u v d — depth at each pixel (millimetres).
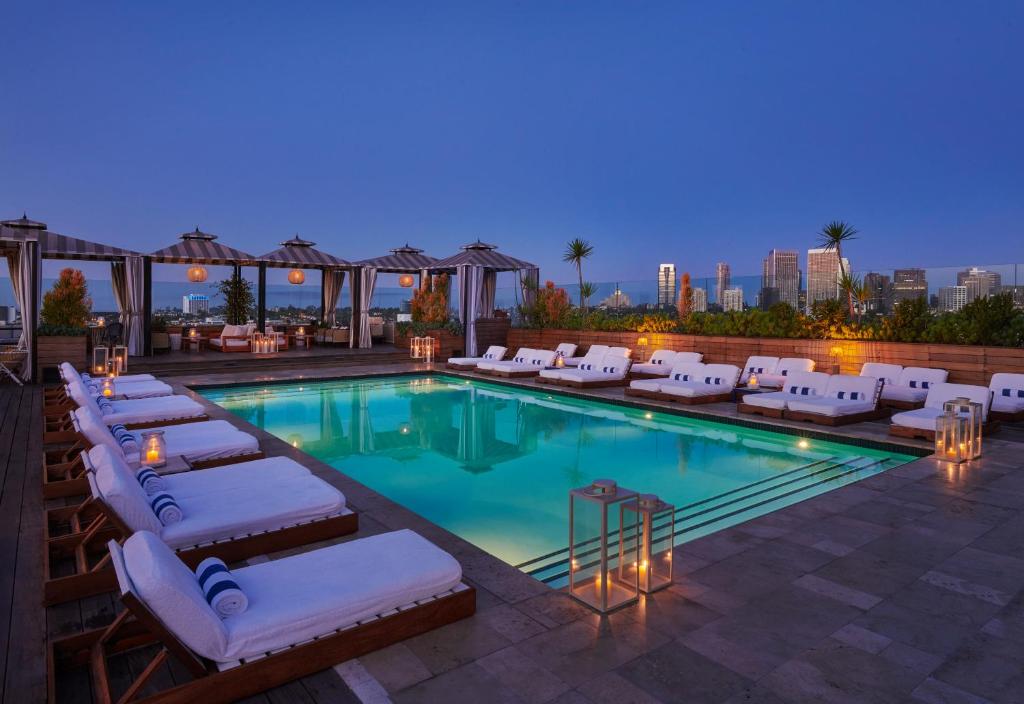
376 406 11516
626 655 2896
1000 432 8141
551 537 5121
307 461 6602
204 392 12469
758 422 9102
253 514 4027
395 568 3168
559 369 13320
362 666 2799
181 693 2438
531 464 7543
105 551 3996
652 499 3484
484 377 13922
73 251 14648
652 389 11141
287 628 2695
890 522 4730
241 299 20469
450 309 20562
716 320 14117
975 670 2781
